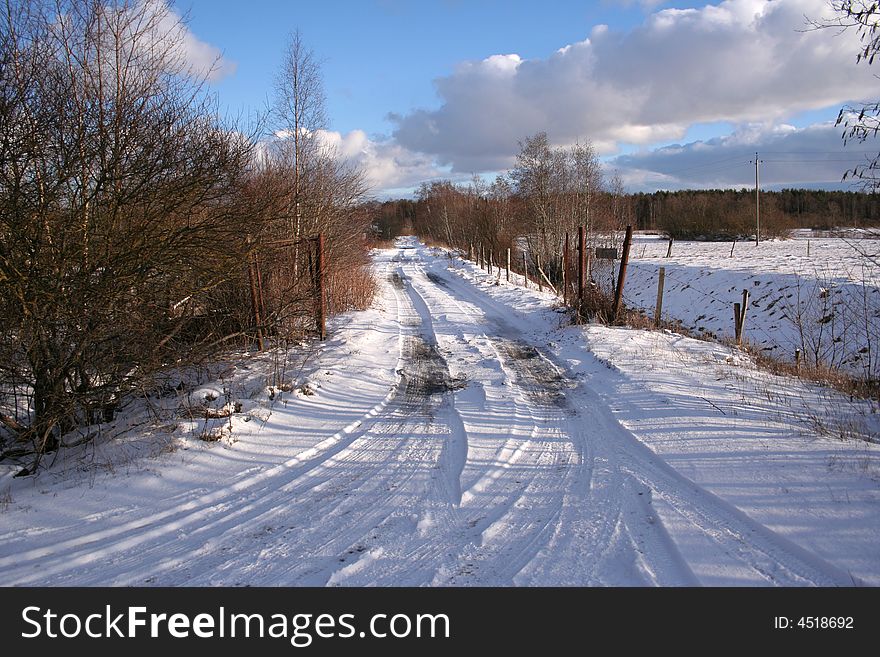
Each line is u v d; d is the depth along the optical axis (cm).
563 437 672
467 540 434
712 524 431
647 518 454
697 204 6231
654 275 2806
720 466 530
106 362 677
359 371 1023
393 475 577
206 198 741
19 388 670
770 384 822
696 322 2109
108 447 662
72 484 562
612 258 1448
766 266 2403
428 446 661
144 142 662
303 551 429
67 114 612
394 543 435
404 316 1786
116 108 648
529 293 2078
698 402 723
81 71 639
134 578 400
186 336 921
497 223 4147
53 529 475
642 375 882
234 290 1070
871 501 425
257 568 407
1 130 557
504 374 988
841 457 512
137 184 667
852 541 379
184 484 562
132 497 533
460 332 1443
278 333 1165
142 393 757
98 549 437
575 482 538
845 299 1644
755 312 1939
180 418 738
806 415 662
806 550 376
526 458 608
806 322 1650
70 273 625
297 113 1543
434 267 3812
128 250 649
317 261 1282
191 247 718
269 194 865
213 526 478
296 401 838
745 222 5297
